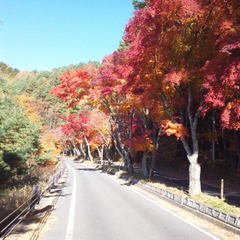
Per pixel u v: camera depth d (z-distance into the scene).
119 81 17.66
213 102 9.18
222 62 9.05
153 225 7.10
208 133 23.00
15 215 7.77
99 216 8.20
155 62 12.20
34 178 19.58
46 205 9.93
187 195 11.53
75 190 14.66
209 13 9.98
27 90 86.44
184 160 32.78
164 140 33.00
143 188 15.47
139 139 18.03
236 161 24.83
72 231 6.48
